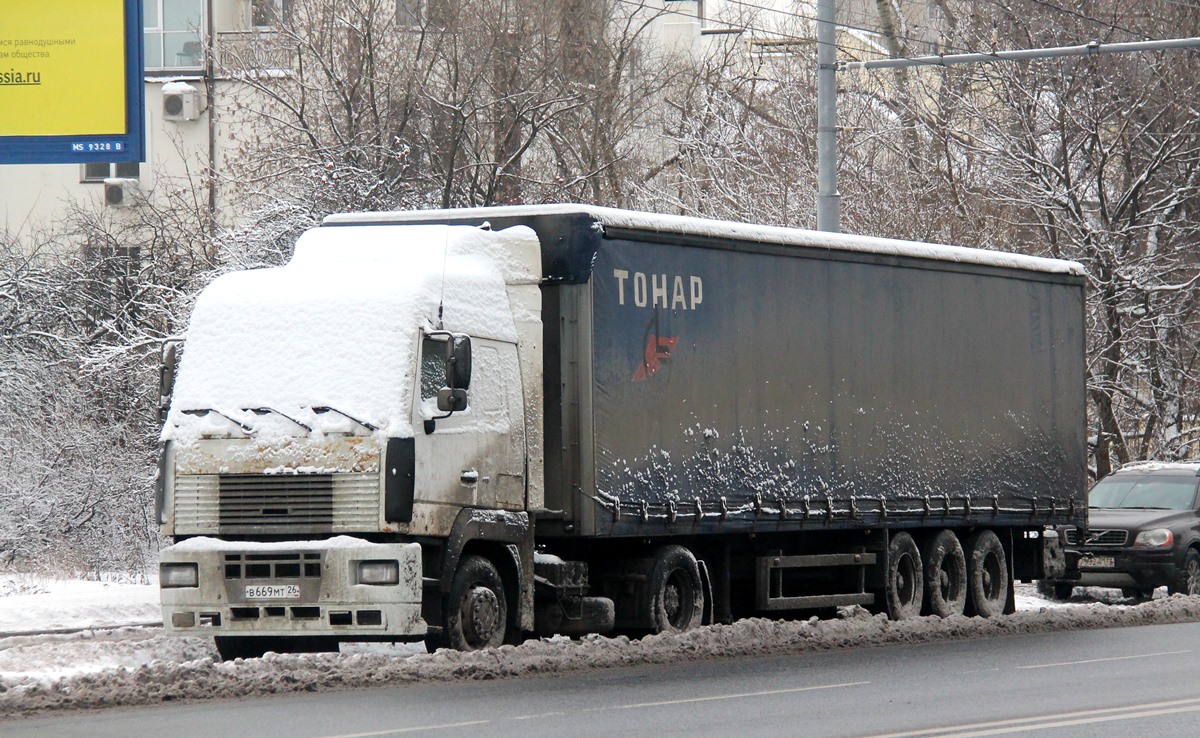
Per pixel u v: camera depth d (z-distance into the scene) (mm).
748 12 126125
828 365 53156
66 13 65250
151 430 74188
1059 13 99688
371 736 28734
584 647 41875
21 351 77750
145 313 77500
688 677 38375
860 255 54625
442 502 40875
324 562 39375
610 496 45250
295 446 40188
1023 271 61812
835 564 53875
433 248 43156
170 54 113125
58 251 90812
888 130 100438
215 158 108562
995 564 61031
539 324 45000
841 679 38094
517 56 93062
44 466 72688
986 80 102812
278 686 35219
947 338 58156
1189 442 102438
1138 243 101188
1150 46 62312
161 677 35281
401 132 85312
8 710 32344
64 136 65250
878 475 54812
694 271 48562
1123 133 98750
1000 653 44844
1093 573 71125
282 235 76000
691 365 48219
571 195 95875
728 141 104312
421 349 41000
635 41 110312
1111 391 97875
